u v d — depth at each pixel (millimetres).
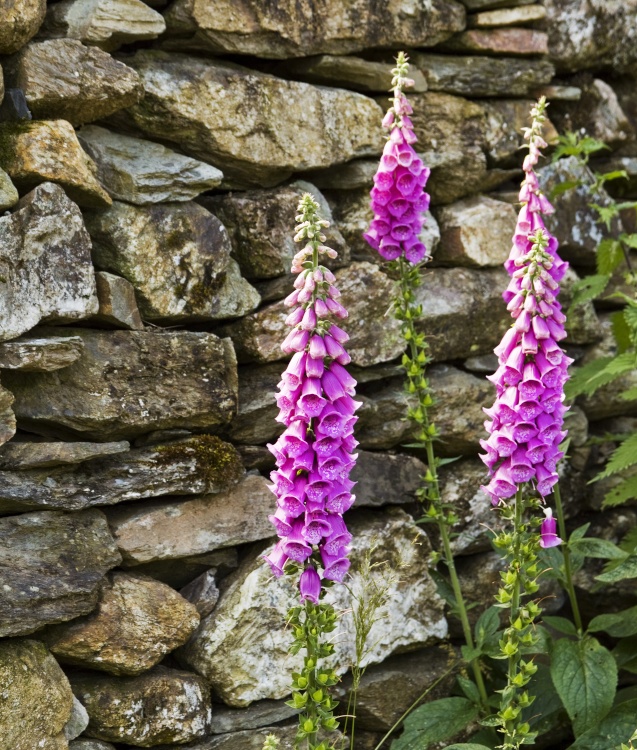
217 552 2539
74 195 2385
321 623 2264
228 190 2588
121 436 2439
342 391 2225
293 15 2578
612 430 3004
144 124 2479
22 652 2342
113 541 2420
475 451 2799
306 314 2215
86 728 2406
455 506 2766
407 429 2723
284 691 2543
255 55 2568
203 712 2479
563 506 2910
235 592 2520
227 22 2518
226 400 2502
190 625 2469
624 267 2998
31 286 2326
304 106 2602
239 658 2510
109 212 2434
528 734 2389
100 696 2406
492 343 2812
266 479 2557
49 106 2369
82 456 2373
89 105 2396
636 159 3031
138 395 2428
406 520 2686
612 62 2982
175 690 2455
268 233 2570
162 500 2484
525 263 2492
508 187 2914
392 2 2686
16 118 2348
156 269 2459
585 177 2938
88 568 2389
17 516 2359
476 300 2781
